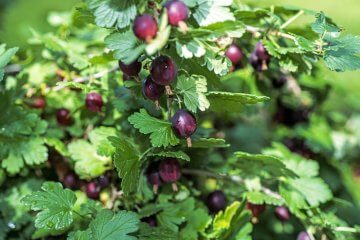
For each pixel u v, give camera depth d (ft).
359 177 2.59
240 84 1.97
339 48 1.49
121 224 1.49
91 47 2.02
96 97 1.73
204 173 1.78
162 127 1.51
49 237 1.75
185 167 1.81
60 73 1.88
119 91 1.75
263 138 2.40
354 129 2.63
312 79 2.14
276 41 1.70
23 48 2.16
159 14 1.38
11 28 3.67
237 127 2.46
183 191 1.72
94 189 1.73
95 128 1.80
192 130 1.48
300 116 2.23
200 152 1.81
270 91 2.03
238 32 1.43
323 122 2.38
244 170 1.81
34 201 1.51
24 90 1.84
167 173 1.59
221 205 1.75
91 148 1.75
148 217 1.69
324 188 1.80
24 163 1.80
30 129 1.76
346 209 2.42
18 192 1.80
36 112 1.85
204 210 1.71
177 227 1.64
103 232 1.49
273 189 1.94
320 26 1.50
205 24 1.45
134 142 1.68
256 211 1.82
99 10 1.44
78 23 1.87
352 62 1.46
